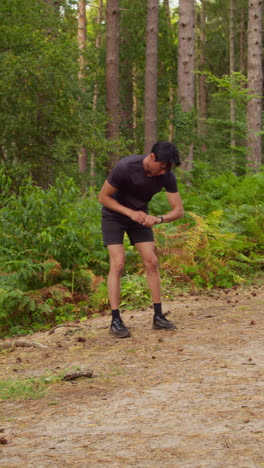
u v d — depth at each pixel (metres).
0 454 2.60
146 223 4.60
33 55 16.77
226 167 17.23
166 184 4.69
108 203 4.70
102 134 19.62
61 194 7.95
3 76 16.31
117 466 2.36
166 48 32.62
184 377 3.59
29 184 8.06
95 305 6.93
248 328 4.88
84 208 8.44
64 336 5.33
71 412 3.12
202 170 13.38
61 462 2.45
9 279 6.78
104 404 3.21
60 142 18.48
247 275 8.19
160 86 33.53
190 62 20.61
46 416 3.09
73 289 7.44
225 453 2.40
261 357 3.91
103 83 29.69
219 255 8.22
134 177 4.56
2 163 17.55
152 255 5.00
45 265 6.86
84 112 19.12
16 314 6.73
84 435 2.75
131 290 6.99
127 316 6.05
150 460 2.39
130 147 31.11
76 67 17.64
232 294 7.00
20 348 5.05
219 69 40.50
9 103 17.23
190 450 2.46
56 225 7.66
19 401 3.41
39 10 18.00
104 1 39.38
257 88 19.20
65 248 7.48
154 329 5.09
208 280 7.59
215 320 5.35
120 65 31.77
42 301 6.69
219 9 39.66
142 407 3.10
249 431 2.62
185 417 2.88
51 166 18.62
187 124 20.59
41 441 2.72
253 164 17.17
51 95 17.72
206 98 39.62
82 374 3.79
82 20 30.31
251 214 9.59
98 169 27.03
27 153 18.28
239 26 39.25
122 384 3.57
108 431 2.78
